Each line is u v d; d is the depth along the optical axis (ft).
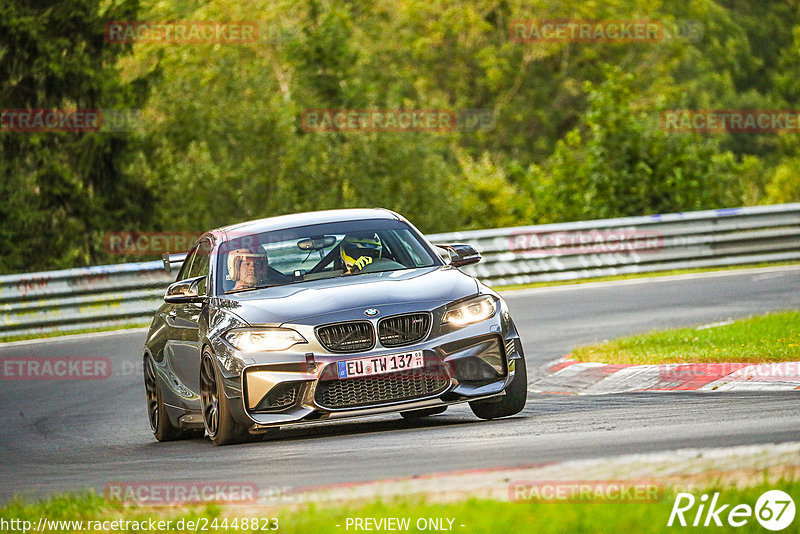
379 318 94.63
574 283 258.16
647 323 177.78
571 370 133.08
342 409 93.35
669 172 350.23
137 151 385.70
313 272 104.27
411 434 92.94
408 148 409.49
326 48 454.81
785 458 62.80
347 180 403.13
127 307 237.25
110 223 378.12
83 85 373.61
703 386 112.47
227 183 392.47
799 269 247.70
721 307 189.47
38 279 231.50
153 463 93.50
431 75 652.89
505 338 97.86
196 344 104.73
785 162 490.90
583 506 54.85
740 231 266.98
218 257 108.88
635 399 108.58
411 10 632.38
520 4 650.02
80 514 67.51
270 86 414.82
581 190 362.53
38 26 363.35
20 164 370.94
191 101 403.34
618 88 359.87
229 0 470.39
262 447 94.48
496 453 77.15
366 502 60.13
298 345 94.32
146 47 415.03
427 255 107.24
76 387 163.84
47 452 113.09
